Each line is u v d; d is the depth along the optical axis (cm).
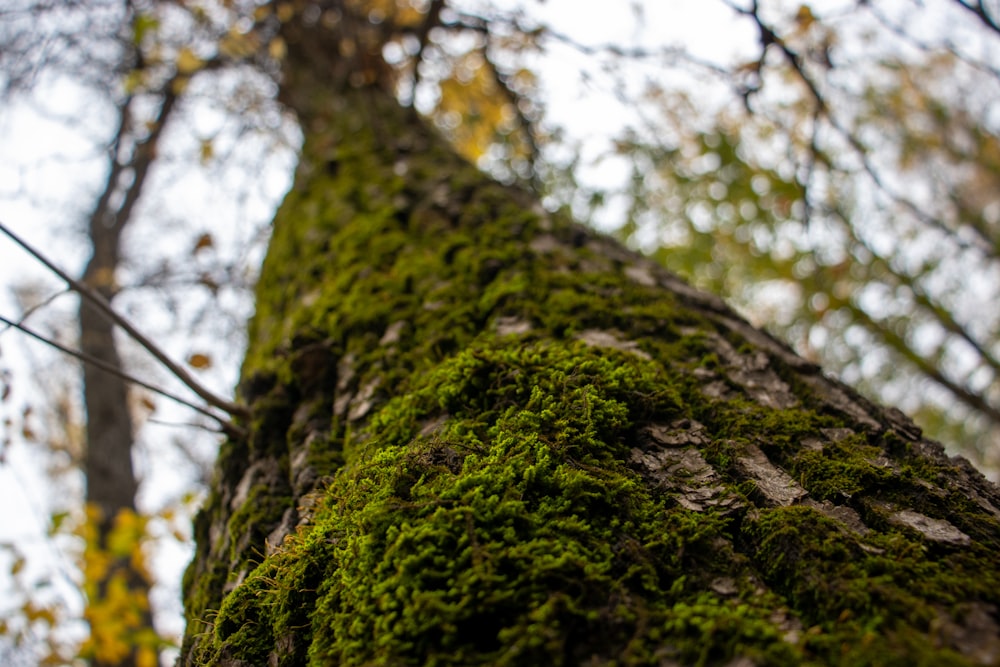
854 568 115
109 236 647
